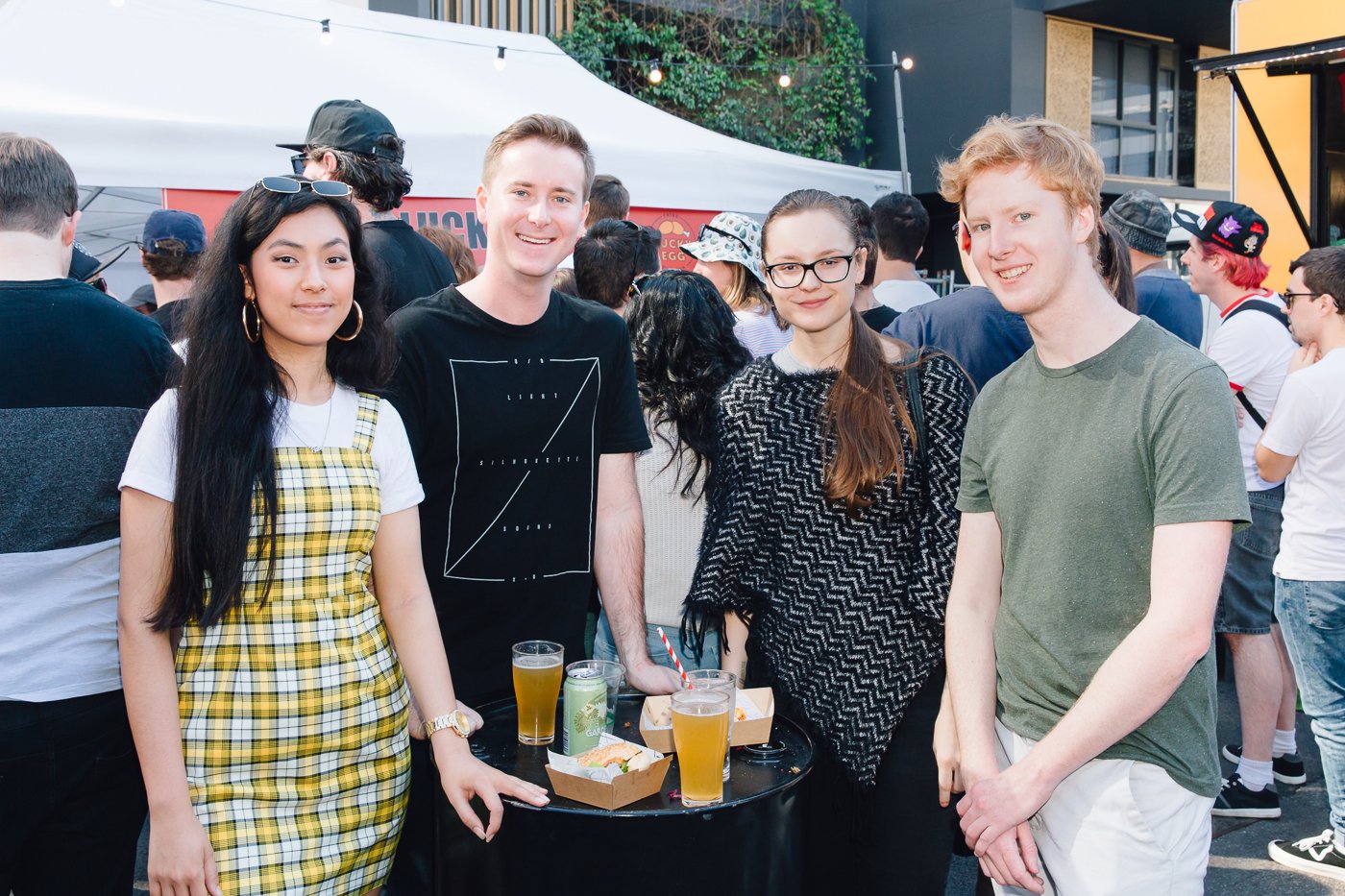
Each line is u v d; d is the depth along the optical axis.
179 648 1.58
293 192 1.58
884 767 2.01
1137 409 1.47
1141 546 1.49
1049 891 1.62
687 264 5.52
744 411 2.11
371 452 1.70
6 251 1.75
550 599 2.11
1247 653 3.27
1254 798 3.29
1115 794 1.52
